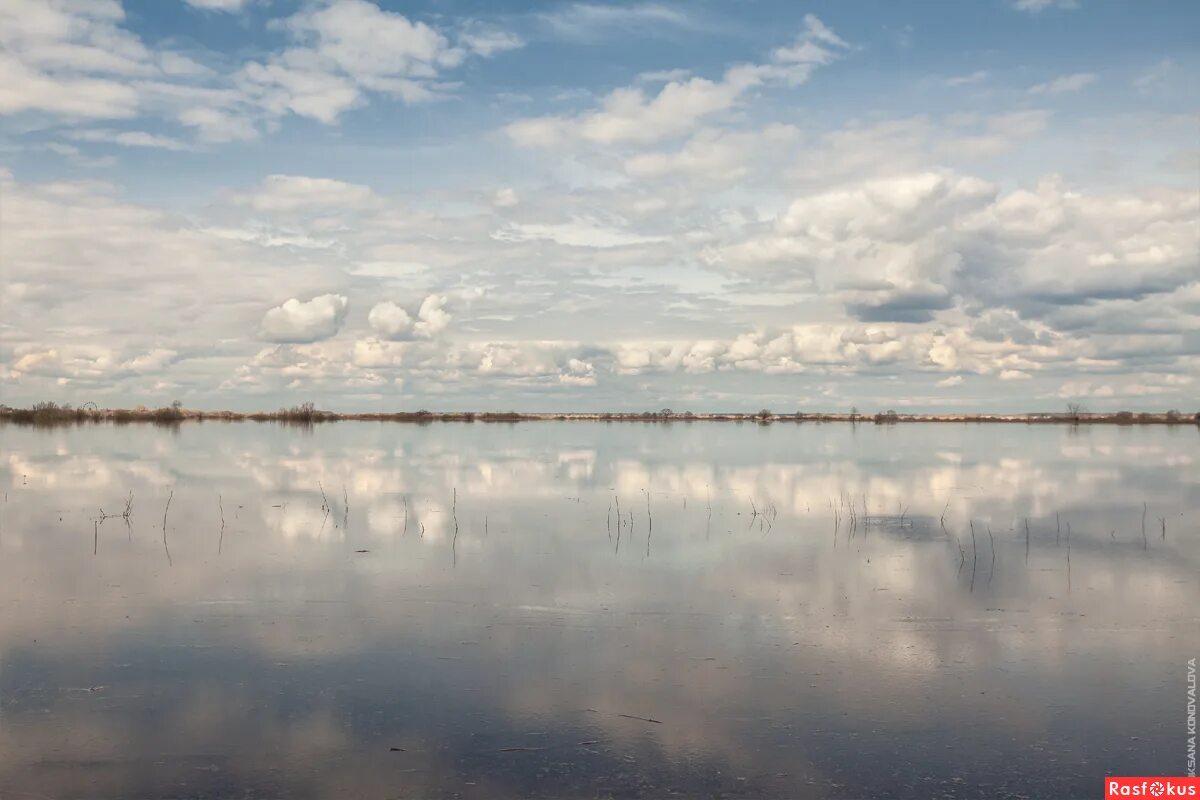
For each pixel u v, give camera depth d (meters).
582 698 13.40
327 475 44.16
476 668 14.64
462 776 10.95
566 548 24.78
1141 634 16.67
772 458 57.94
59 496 35.00
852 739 12.05
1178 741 12.03
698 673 14.49
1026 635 16.61
